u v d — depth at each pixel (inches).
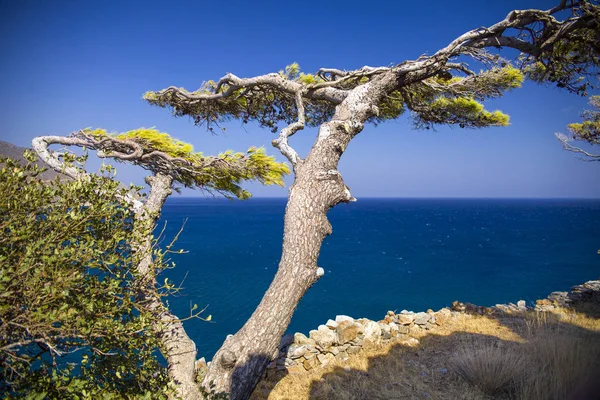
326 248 1781.5
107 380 117.3
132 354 120.9
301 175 189.0
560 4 169.0
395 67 204.1
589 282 437.4
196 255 1509.6
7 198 97.3
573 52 200.2
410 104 255.4
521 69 211.6
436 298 868.6
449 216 5206.7
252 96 282.0
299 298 173.9
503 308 368.5
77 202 110.3
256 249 1704.0
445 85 239.3
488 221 3981.3
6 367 88.6
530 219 4298.7
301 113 221.8
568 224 3368.6
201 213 5526.6
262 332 163.3
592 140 384.2
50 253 94.7
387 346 273.0
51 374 98.7
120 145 255.6
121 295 120.7
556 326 301.7
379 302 836.0
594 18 159.6
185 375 165.6
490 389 201.8
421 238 2247.8
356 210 7657.5
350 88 267.7
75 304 98.3
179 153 260.5
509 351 229.5
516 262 1336.1
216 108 305.9
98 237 117.8
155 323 127.6
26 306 92.9
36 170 109.5
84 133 247.4
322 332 254.1
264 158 264.5
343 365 242.7
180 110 308.3
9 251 95.8
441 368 234.4
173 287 132.1
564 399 143.3
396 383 216.8
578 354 192.1
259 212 6092.5
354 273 1155.9
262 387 217.6
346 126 192.1
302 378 227.1
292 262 174.6
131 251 124.6
